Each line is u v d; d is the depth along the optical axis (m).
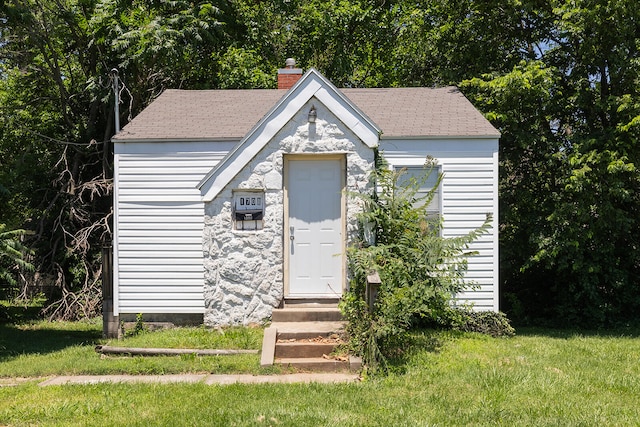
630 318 15.13
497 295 12.29
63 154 17.11
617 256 14.98
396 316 9.02
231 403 7.17
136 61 17.44
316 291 11.01
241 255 10.80
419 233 10.30
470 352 9.84
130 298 12.61
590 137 13.90
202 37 18.86
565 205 13.53
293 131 10.72
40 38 16.86
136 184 12.68
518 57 16.08
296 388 7.78
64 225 17.06
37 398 7.58
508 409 6.92
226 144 12.66
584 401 7.28
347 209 10.57
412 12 20.53
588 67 14.66
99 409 7.04
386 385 7.93
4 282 16.69
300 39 23.30
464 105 13.76
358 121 10.68
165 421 6.55
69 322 15.62
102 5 17.47
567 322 14.95
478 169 12.39
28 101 20.03
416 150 12.41
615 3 12.96
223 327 10.80
